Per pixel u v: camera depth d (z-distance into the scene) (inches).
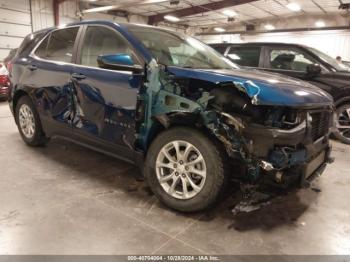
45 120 130.2
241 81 79.4
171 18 668.1
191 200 85.6
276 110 77.0
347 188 112.8
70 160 131.6
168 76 85.9
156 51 98.7
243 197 82.4
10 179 109.5
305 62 188.2
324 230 83.7
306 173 82.4
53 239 74.6
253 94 75.6
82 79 107.0
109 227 80.7
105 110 100.3
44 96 126.8
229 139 76.8
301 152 78.7
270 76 98.8
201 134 82.5
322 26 632.4
